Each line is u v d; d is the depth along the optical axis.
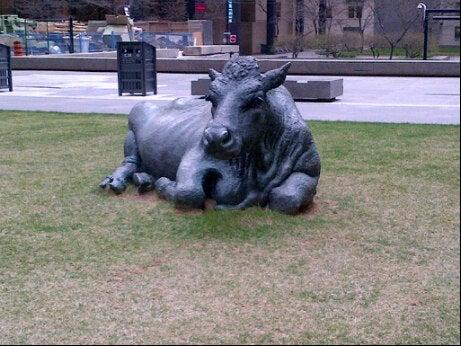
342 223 5.94
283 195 5.93
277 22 44.47
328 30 39.19
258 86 5.42
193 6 48.22
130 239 5.52
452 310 4.26
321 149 9.49
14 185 7.44
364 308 4.29
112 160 8.83
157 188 6.63
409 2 29.39
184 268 4.90
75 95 18.31
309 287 4.58
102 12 53.47
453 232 5.75
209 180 6.12
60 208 6.46
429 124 12.00
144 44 17.36
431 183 7.48
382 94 18.16
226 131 5.19
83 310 4.28
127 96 17.77
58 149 9.70
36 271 4.89
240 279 4.70
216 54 36.16
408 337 3.94
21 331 4.02
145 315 4.21
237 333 3.98
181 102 7.04
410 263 5.04
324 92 16.02
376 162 8.60
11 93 19.08
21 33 40.12
